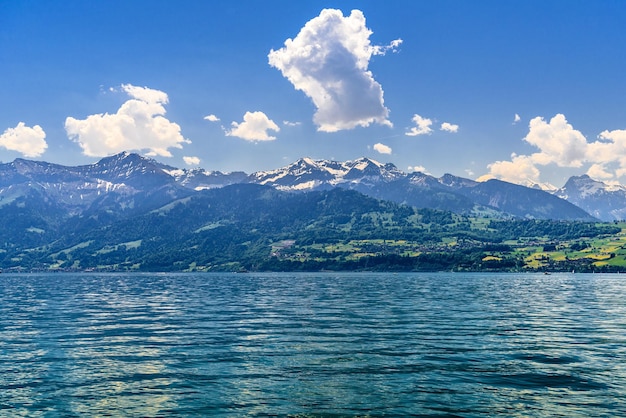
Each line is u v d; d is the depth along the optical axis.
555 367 35.03
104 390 29.45
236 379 31.80
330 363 36.28
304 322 59.66
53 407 26.50
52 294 120.25
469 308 78.00
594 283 177.25
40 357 38.69
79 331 52.72
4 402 27.25
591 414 25.41
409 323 58.56
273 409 26.16
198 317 65.94
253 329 53.69
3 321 61.88
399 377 32.25
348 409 26.16
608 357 38.53
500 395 28.48
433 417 25.05
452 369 34.41
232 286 159.12
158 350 41.44
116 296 111.94
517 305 83.88
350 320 61.69
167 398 27.97
